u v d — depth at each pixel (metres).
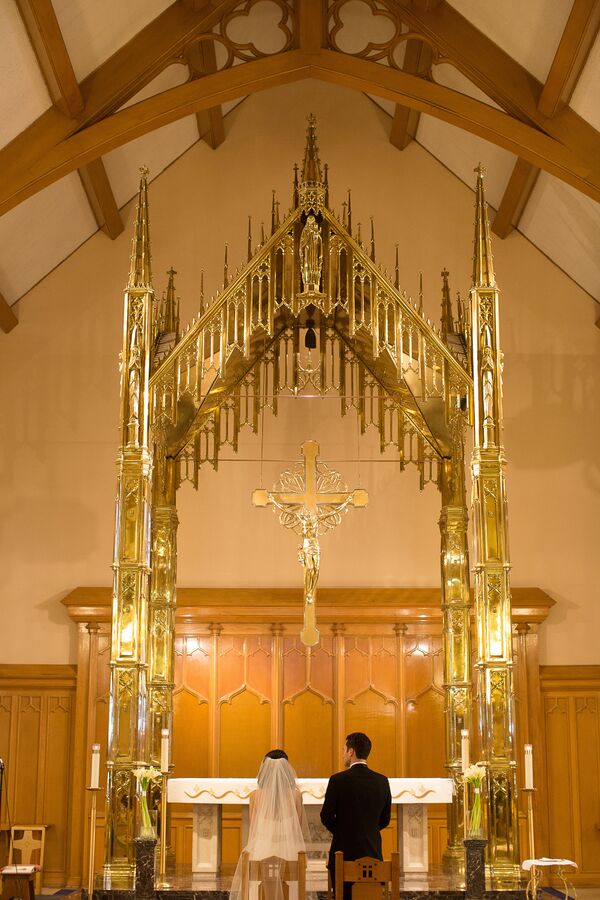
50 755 16.30
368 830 8.43
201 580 16.84
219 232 17.91
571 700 16.52
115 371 17.45
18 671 16.45
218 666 16.52
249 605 16.45
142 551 10.95
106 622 16.52
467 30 13.02
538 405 17.44
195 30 12.94
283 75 13.08
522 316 17.70
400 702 16.42
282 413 17.30
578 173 12.67
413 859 11.16
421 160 18.19
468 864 9.92
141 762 10.52
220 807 11.12
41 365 17.42
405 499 17.08
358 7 15.29
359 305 12.33
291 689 16.47
